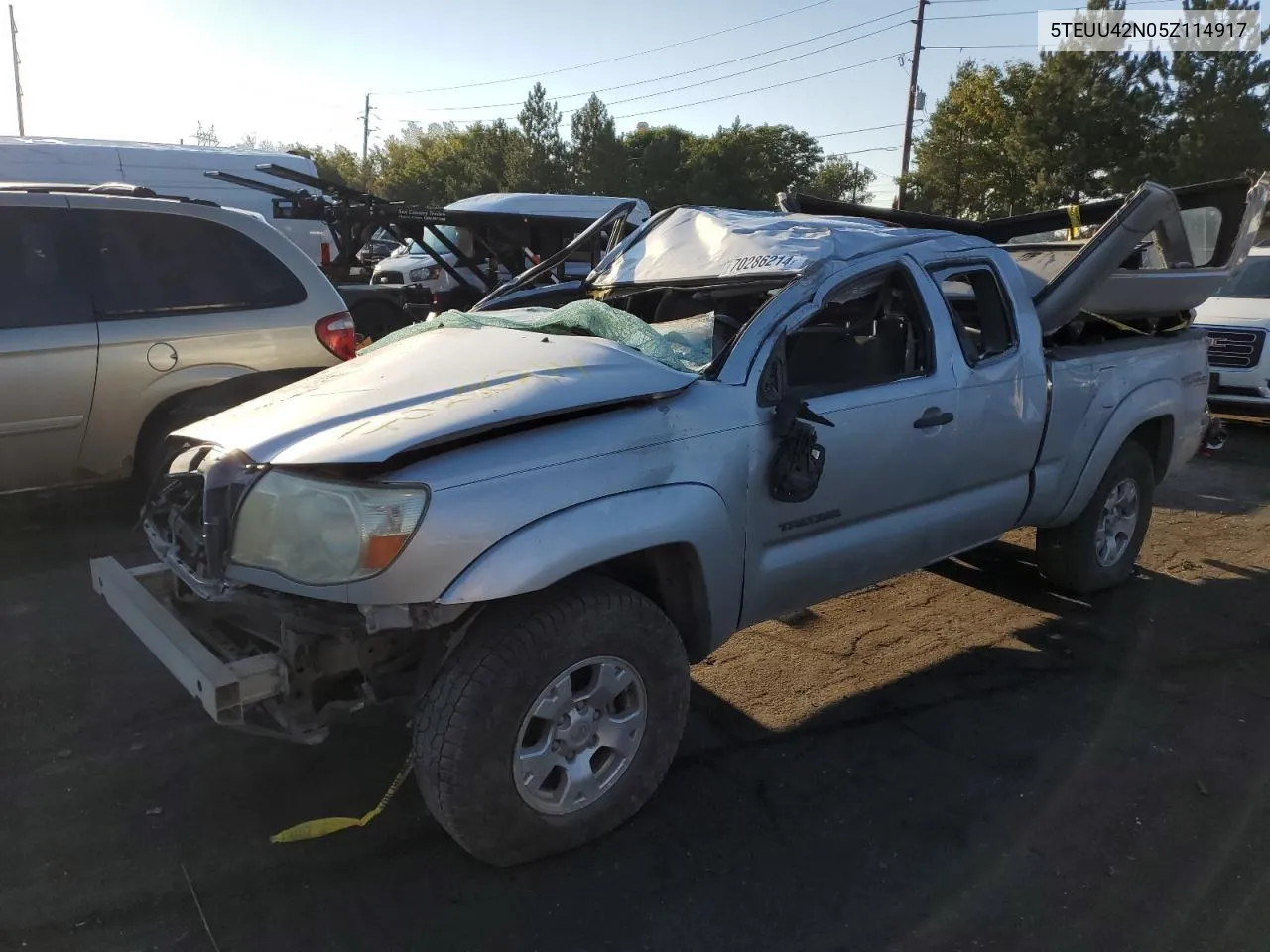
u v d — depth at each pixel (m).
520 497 2.61
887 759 3.49
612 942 2.54
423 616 2.51
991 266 4.23
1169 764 3.50
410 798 3.16
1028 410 4.26
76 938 2.47
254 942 2.49
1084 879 2.85
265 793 3.16
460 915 2.62
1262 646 4.57
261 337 5.55
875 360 3.87
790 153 57.16
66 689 3.80
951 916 2.68
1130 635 4.68
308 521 2.60
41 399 4.86
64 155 12.06
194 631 2.99
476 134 53.59
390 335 4.07
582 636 2.72
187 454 3.14
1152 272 4.81
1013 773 3.42
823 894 2.76
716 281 3.96
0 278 4.82
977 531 4.25
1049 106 31.45
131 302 5.16
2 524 5.71
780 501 3.27
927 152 36.22
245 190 13.43
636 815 3.10
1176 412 5.25
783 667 4.25
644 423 2.92
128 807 3.05
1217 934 2.63
